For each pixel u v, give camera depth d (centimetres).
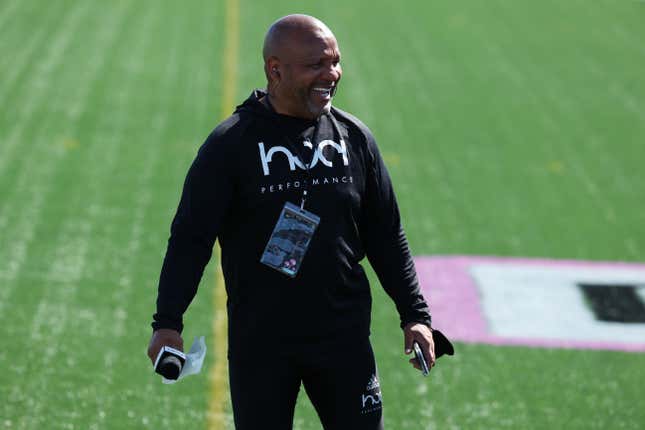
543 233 2986
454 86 4553
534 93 4516
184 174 3331
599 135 3984
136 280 2483
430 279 2608
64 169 3309
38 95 4112
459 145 3784
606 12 6041
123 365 1997
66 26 5162
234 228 1072
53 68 4488
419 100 4331
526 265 2734
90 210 2961
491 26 5625
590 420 1853
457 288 2555
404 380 1995
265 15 5566
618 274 2703
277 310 1066
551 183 3431
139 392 1873
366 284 1116
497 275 2653
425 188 3316
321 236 1060
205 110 4053
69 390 1869
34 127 3731
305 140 1067
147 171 3334
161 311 1030
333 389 1094
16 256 2595
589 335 2305
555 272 2692
